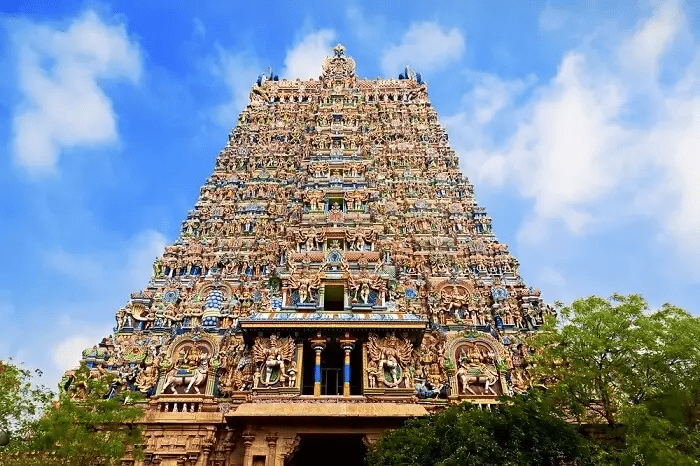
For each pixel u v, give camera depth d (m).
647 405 23.58
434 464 20.45
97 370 32.25
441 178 51.56
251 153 54.88
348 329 32.03
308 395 30.33
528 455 20.39
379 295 35.16
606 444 25.97
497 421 21.61
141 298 39.44
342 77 67.00
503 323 37.75
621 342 24.88
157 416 30.05
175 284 40.62
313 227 41.47
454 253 43.62
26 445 24.14
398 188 50.50
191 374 32.12
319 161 49.56
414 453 21.62
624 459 20.91
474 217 47.03
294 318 32.75
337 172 48.59
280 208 47.50
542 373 28.94
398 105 62.88
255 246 43.66
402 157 54.34
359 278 35.81
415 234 45.56
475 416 22.05
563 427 22.09
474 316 37.28
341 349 32.62
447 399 31.42
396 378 30.66
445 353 33.81
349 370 31.23
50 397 25.84
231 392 31.81
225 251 43.41
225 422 29.36
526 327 37.62
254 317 32.91
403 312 33.91
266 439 28.14
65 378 32.06
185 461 28.78
